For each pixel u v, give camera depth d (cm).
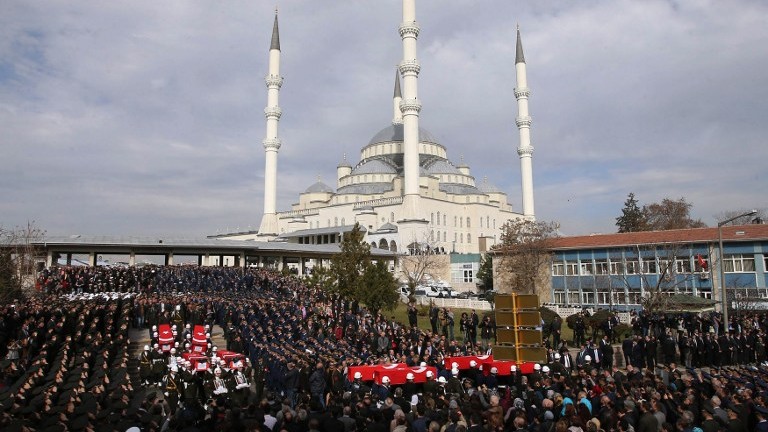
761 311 5138
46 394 1648
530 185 12569
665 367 2283
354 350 2703
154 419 1490
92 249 6744
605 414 1445
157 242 7006
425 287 8225
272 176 12025
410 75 10688
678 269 6216
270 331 2905
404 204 10900
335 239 11725
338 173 15538
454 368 2098
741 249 5884
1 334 2622
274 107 12025
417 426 1316
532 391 1770
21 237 5591
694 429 1292
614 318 4003
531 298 2050
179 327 3175
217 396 1847
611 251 6781
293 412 1412
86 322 2994
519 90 12669
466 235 12962
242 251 7756
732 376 2233
